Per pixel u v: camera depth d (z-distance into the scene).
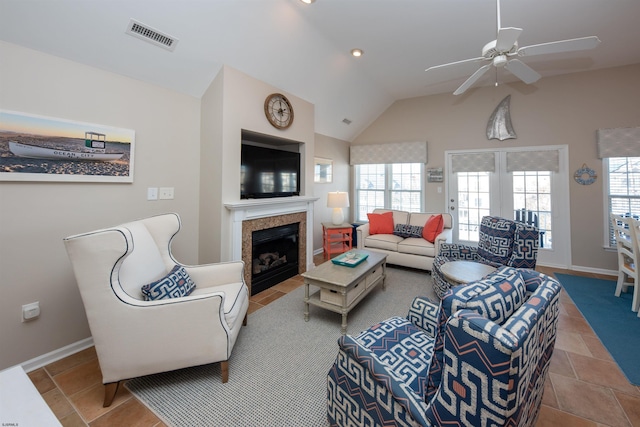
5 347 1.77
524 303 1.01
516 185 4.43
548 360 1.18
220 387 1.67
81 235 1.44
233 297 1.99
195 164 2.89
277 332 2.31
